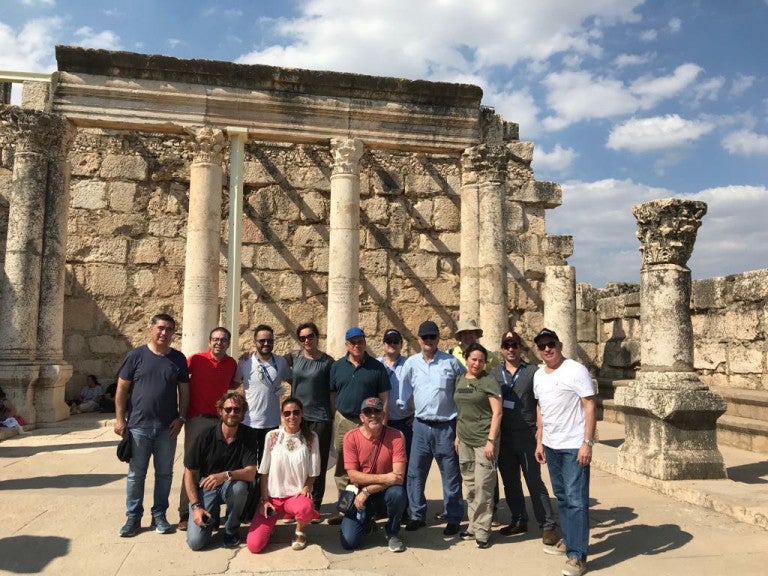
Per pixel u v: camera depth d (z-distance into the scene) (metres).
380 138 14.39
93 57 13.26
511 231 17.88
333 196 14.00
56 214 13.17
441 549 6.18
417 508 6.75
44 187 13.02
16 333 12.49
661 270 8.96
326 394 7.32
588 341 18.64
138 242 16.20
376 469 6.27
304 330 7.32
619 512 7.40
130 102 13.46
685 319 8.87
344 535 6.10
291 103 14.01
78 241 15.89
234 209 14.05
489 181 14.24
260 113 13.95
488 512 6.23
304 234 16.91
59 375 12.84
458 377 6.77
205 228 13.30
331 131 14.20
